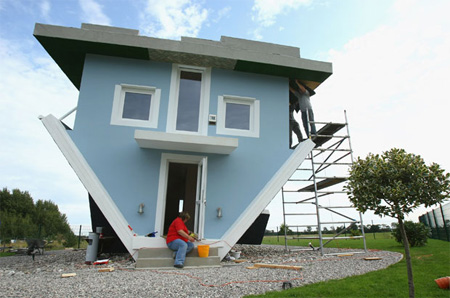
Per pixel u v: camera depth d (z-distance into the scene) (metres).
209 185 7.45
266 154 7.92
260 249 10.59
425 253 7.40
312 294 3.46
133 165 7.21
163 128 7.54
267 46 8.77
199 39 8.38
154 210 7.00
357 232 17.09
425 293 3.56
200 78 8.36
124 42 7.25
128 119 7.54
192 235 6.52
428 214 15.71
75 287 3.85
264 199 6.93
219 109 7.95
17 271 5.79
